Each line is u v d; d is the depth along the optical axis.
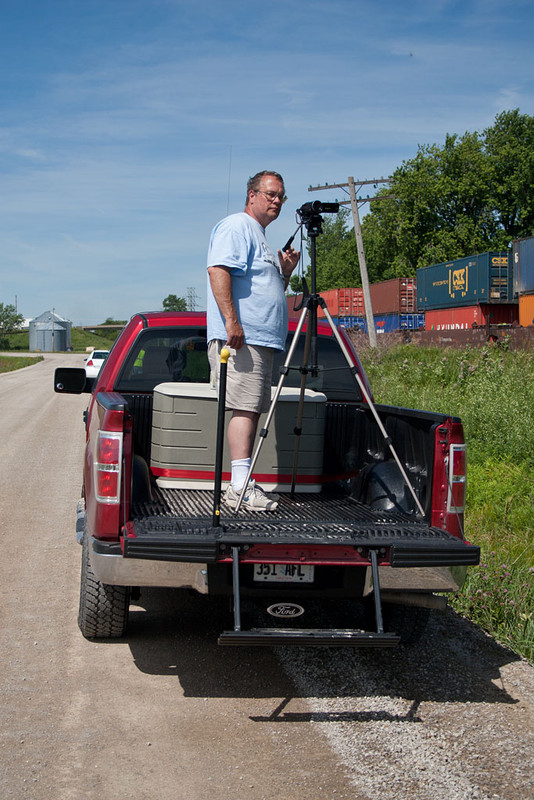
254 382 4.15
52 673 3.95
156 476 4.46
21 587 5.34
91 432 4.28
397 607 4.41
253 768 3.05
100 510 3.68
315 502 4.44
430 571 3.66
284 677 3.99
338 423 5.05
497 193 54.25
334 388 5.17
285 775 3.00
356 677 4.01
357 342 26.09
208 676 3.97
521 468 8.30
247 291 4.14
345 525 3.79
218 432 3.56
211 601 5.19
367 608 4.69
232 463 4.18
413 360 18.88
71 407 21.39
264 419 4.51
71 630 4.56
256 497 4.05
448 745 3.27
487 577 5.19
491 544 6.19
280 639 3.29
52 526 7.20
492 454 9.02
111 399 3.95
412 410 4.14
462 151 53.50
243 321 4.13
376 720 3.51
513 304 29.83
